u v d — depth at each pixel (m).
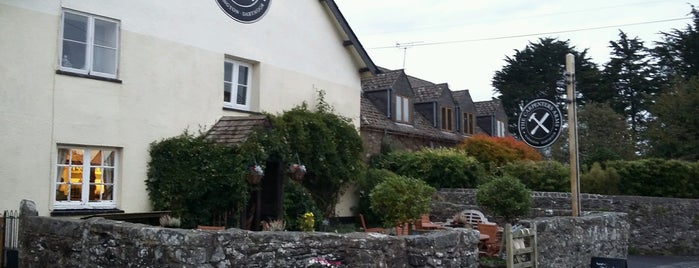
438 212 17.55
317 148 14.79
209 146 12.02
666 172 17.36
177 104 12.36
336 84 17.12
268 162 13.34
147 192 11.77
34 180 10.00
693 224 16.05
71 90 10.55
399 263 7.58
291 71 15.42
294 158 13.84
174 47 12.35
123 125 11.34
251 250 6.55
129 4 11.52
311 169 14.76
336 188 16.05
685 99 26.33
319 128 14.91
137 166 11.57
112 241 6.96
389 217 12.55
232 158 11.85
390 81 23.48
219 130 12.73
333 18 16.92
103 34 11.30
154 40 11.95
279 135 13.24
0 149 9.55
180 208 11.77
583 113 33.16
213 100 13.18
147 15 11.85
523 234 9.60
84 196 10.89
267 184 13.41
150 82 11.84
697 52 38.72
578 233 11.31
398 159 19.56
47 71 10.23
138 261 6.68
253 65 14.49
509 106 44.75
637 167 17.72
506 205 12.43
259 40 14.46
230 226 12.15
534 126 12.85
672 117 26.53
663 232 15.90
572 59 12.79
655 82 41.38
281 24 15.18
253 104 14.35
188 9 12.70
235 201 11.95
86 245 7.20
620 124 32.47
